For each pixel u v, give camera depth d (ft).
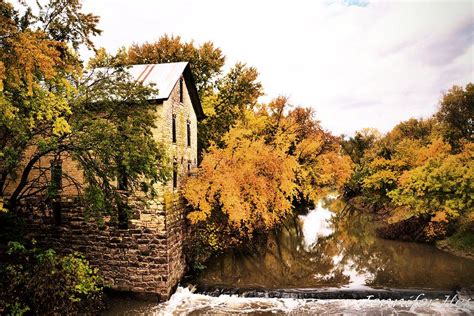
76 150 40.29
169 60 106.73
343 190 196.95
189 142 70.18
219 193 64.90
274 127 109.19
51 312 41.01
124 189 51.42
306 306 51.16
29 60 24.61
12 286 39.17
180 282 58.59
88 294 47.19
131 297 51.90
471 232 77.46
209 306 50.96
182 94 63.46
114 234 52.26
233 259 73.36
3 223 43.73
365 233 102.83
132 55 108.58
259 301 52.90
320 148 124.88
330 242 94.07
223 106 104.83
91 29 36.99
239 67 107.96
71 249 53.98
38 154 39.96
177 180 59.36
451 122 140.87
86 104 43.32
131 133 41.45
